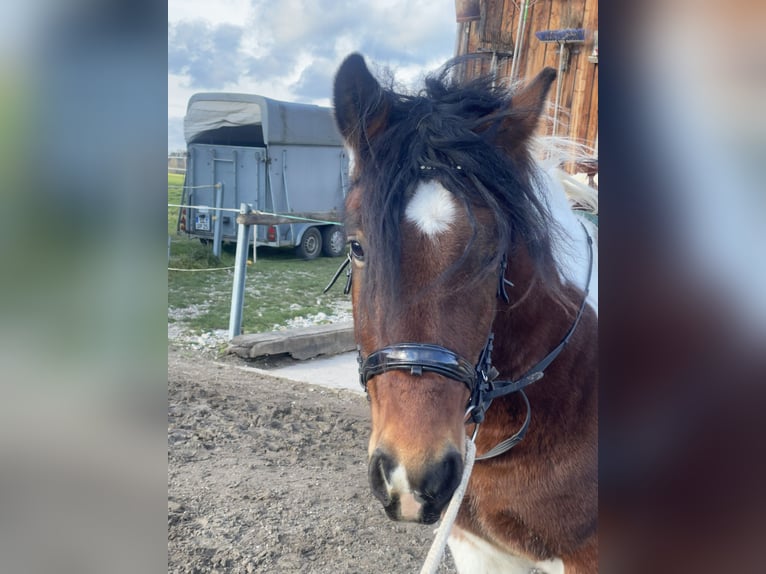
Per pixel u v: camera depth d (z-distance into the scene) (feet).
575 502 6.01
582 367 6.07
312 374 18.65
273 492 10.95
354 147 5.90
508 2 21.91
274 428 13.79
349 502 10.84
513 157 5.96
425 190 5.12
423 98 5.95
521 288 5.71
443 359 4.77
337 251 38.22
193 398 15.15
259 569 8.93
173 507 10.26
